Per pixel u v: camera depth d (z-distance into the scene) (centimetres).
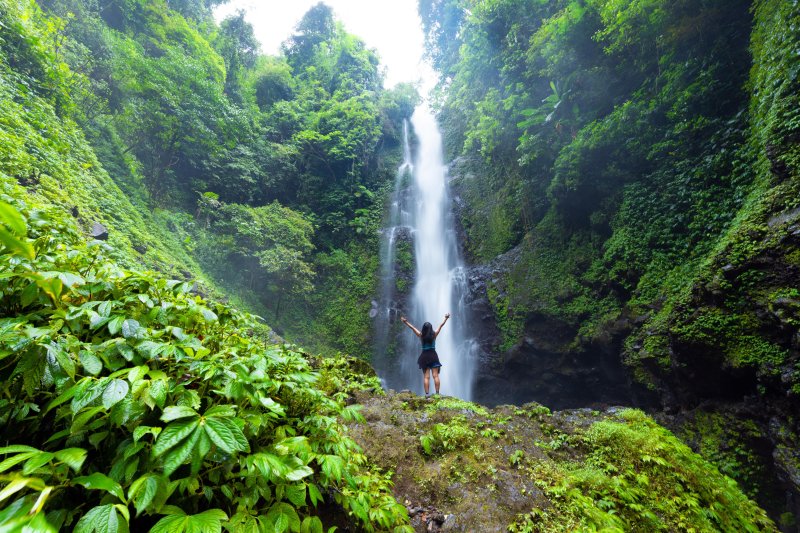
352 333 1602
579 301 1019
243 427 138
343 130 2077
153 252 831
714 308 557
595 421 399
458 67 1836
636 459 320
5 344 115
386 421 366
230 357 189
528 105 1247
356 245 1936
